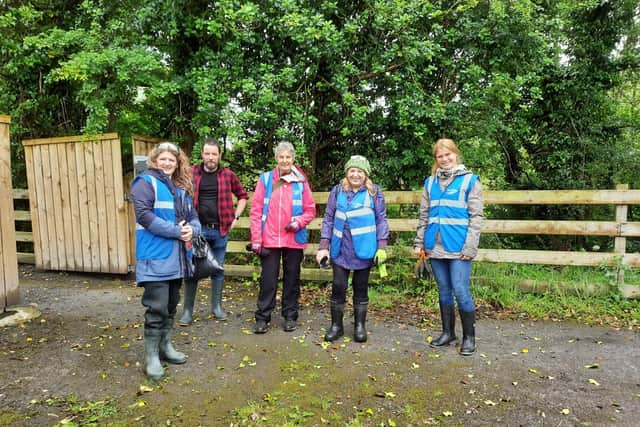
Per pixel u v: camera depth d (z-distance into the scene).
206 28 5.56
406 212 6.16
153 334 3.12
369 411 2.70
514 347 3.78
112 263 6.22
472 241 3.49
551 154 7.09
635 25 6.82
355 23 5.24
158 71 5.77
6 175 4.50
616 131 7.31
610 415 2.68
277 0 5.05
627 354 3.62
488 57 5.66
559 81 6.88
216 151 4.25
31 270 6.79
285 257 4.11
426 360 3.49
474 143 6.07
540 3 5.83
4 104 6.88
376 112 5.86
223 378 3.16
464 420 2.62
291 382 3.09
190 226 3.11
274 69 5.59
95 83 5.63
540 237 7.38
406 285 5.35
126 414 2.68
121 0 6.27
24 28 6.55
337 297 3.92
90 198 6.27
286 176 3.99
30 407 2.75
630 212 7.53
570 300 4.83
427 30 5.61
